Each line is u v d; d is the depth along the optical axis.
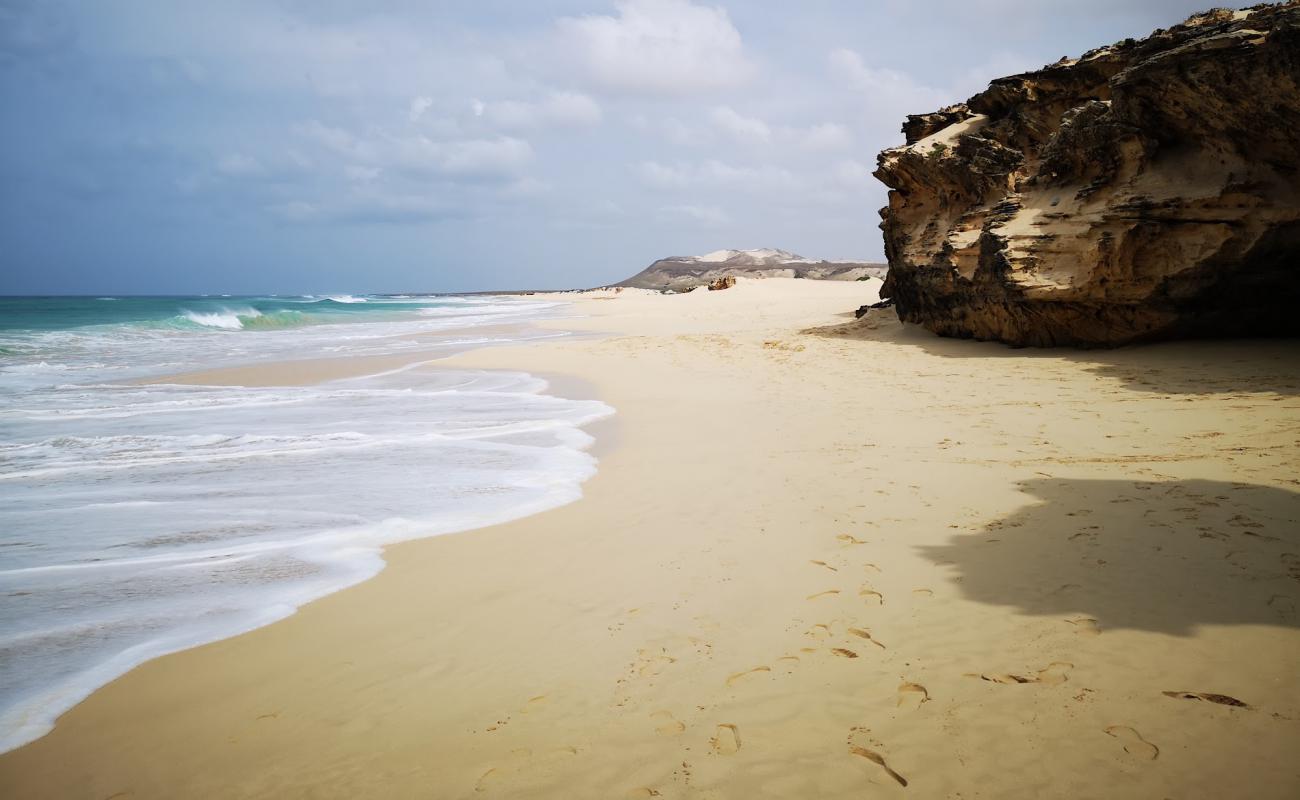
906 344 18.56
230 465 8.70
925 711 3.34
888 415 10.30
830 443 8.84
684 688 3.68
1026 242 14.81
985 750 3.04
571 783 3.02
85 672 4.13
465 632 4.45
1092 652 3.69
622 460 8.76
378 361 19.50
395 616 4.72
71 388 14.72
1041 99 17.75
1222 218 12.04
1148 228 12.80
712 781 2.98
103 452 9.33
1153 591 4.26
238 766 3.28
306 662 4.18
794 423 10.23
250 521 6.70
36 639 4.52
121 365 18.59
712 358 18.47
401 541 6.12
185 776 3.23
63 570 5.59
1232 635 3.72
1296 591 4.09
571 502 7.09
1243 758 2.86
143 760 3.36
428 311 50.69
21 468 8.54
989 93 19.12
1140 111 13.12
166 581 5.38
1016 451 7.72
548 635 4.35
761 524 6.06
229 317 35.28
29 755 3.42
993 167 17.98
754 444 9.12
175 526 6.58
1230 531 4.98
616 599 4.79
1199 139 12.66
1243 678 3.36
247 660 4.23
